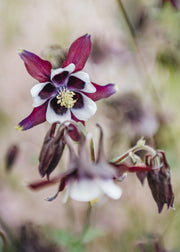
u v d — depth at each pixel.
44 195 0.64
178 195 0.60
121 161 0.40
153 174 0.41
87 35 0.41
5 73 0.74
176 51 0.60
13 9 0.71
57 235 0.51
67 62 0.41
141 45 0.61
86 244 0.56
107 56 0.60
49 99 0.41
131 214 0.58
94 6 0.63
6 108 0.72
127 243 0.56
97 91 0.42
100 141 0.39
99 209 0.58
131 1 0.61
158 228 0.59
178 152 0.58
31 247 0.52
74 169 0.38
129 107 0.57
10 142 0.66
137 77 0.60
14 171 0.63
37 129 0.69
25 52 0.40
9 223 0.60
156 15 0.60
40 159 0.40
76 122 0.42
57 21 0.63
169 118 0.58
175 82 0.61
